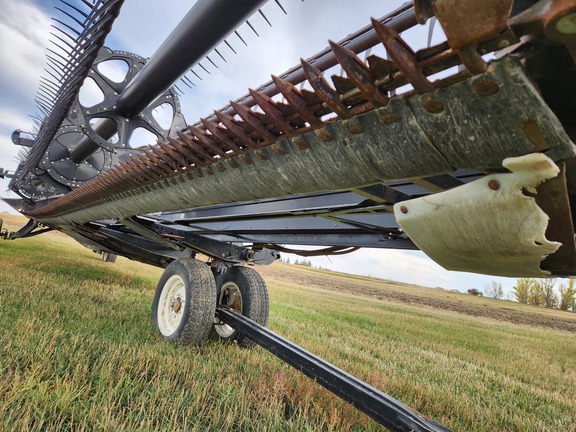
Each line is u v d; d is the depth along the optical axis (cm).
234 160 192
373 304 2233
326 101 119
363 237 342
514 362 816
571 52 81
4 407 189
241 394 263
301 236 410
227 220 416
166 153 237
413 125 108
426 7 88
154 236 439
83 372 256
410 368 539
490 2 70
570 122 123
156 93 527
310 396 280
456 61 89
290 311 1097
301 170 155
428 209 116
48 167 666
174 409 224
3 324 338
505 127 90
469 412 347
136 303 601
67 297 547
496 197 98
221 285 477
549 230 105
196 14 353
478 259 119
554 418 411
